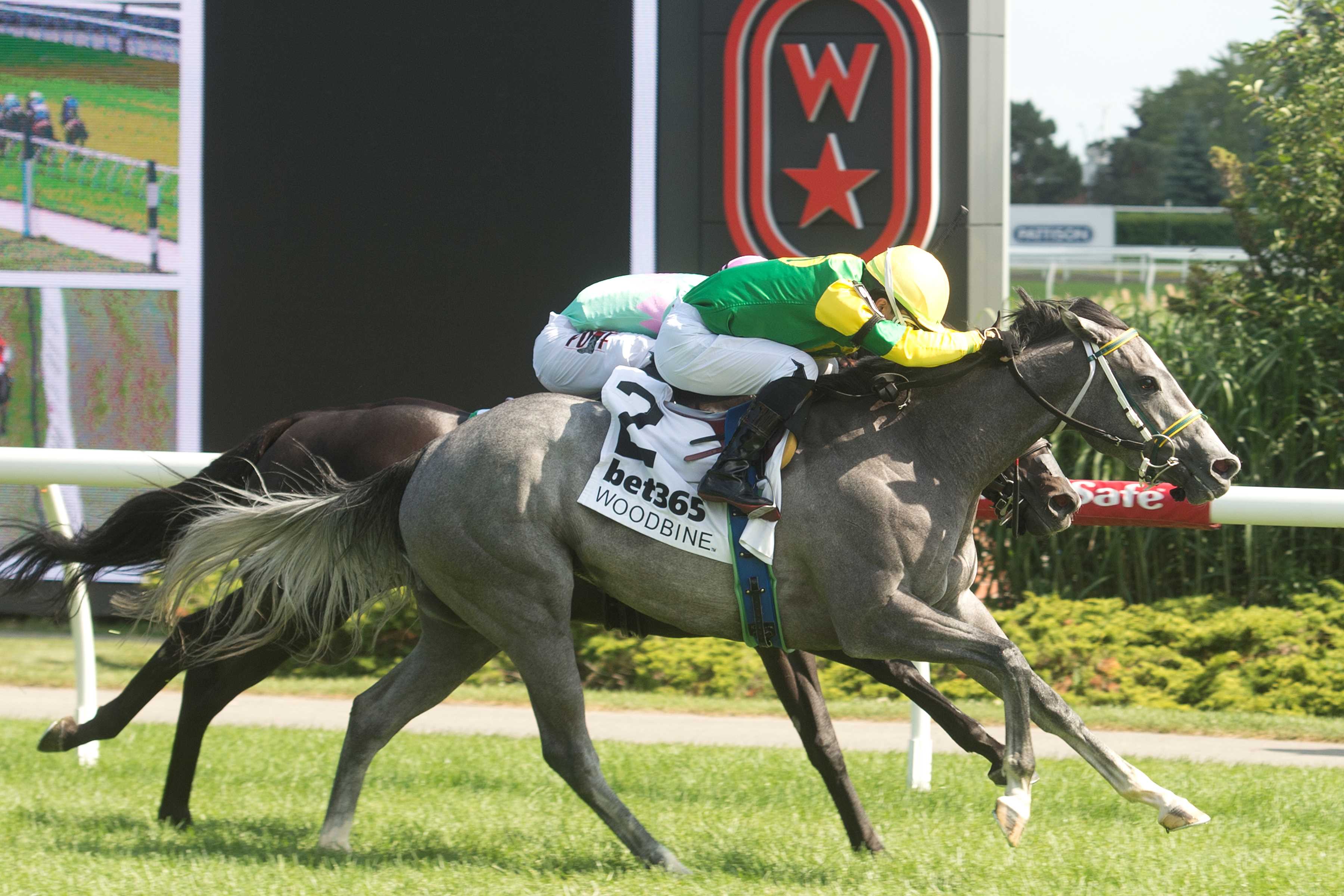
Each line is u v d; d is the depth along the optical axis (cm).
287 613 1612
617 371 1535
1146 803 1377
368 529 1598
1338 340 3088
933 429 1491
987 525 3075
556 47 3127
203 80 3219
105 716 1769
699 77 3117
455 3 3133
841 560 1426
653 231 3125
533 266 3139
